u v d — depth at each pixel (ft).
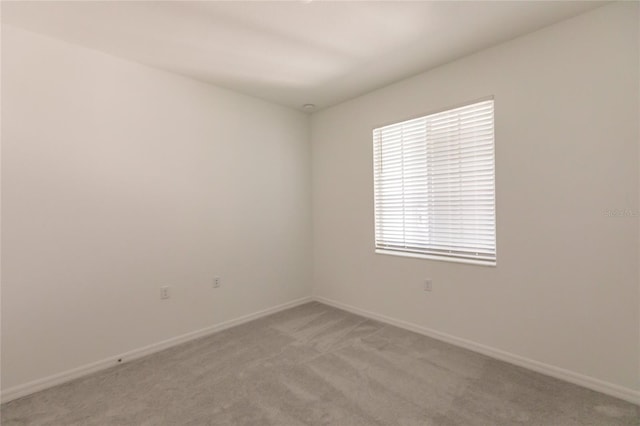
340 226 12.07
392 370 7.46
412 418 5.77
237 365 7.84
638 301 6.09
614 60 6.22
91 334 7.75
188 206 9.55
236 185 10.74
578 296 6.75
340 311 11.82
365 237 11.16
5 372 6.66
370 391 6.63
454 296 8.79
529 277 7.42
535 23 6.88
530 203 7.36
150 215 8.77
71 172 7.49
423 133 9.53
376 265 10.82
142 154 8.62
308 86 10.30
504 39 7.52
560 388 6.61
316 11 6.35
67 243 7.44
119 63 8.23
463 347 8.60
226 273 10.45
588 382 6.61
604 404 6.06
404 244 10.18
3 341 6.66
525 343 7.51
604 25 6.30
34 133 7.02
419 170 9.68
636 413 5.78
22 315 6.86
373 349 8.59
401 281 10.09
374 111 10.70
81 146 7.63
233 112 10.66
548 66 7.00
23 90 6.89
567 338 6.90
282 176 12.14
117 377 7.40
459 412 5.90
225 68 8.96
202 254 9.87
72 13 6.32
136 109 8.52
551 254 7.09
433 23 6.82
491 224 8.20
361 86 10.33
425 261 9.43
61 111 7.36
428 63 8.72
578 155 6.68
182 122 9.42
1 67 6.65
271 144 11.79
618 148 6.23
